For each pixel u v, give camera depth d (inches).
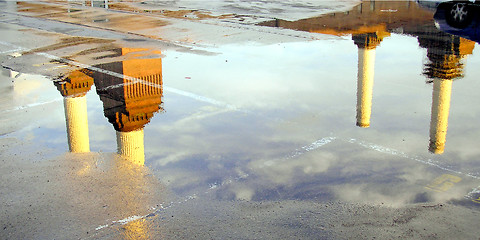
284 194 168.1
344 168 186.9
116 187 173.5
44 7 632.4
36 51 374.3
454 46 381.7
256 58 355.9
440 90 277.4
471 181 174.2
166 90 285.1
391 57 350.3
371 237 141.6
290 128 229.1
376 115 243.1
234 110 253.8
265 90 285.6
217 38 420.5
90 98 269.6
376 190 169.0
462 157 194.1
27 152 203.3
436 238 140.5
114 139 215.9
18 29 466.9
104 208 160.1
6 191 171.2
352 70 323.0
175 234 145.3
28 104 262.1
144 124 234.4
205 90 286.2
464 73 309.1
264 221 151.6
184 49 381.1
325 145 209.3
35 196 167.9
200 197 166.9
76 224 151.3
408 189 169.3
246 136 220.1
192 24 486.0
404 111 247.3
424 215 152.4
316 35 428.5
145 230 147.6
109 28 467.5
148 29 461.4
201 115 246.8
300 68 330.0
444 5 406.6
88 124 232.8
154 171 186.1
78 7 632.4
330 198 164.4
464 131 220.7
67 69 323.9
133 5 653.3
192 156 199.5
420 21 486.9
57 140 215.5
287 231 145.9
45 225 151.0
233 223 150.8
